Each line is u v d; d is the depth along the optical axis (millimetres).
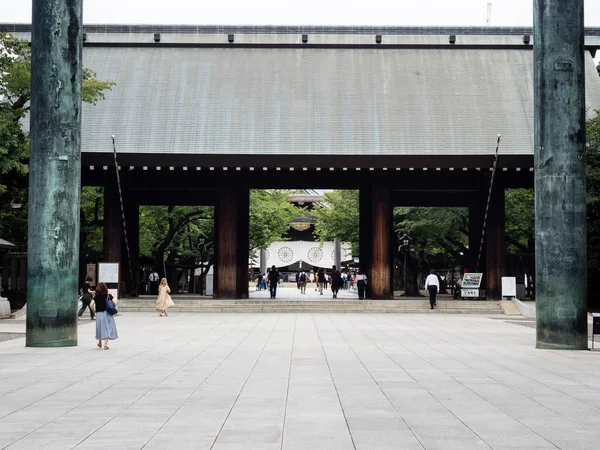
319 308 43969
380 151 45594
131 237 49562
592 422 10992
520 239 62031
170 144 46156
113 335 21828
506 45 53094
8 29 54656
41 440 9727
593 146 42438
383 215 45969
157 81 50375
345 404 12422
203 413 11570
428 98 49375
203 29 53625
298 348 22109
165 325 32625
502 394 13539
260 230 67562
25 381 15047
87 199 52469
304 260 116438
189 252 63906
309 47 52938
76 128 22594
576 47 22531
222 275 46219
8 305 37750
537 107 22844
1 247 38844
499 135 44156
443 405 12375
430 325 33094
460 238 66688
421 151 45719
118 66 51500
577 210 22328
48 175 22172
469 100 49312
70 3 22438
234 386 14336
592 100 49469
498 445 9500
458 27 54000
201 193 49094
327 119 47656
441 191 49469
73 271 22656
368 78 50750
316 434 10109
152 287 59156
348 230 67750
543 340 22469
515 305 43656
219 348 22062
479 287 46469
